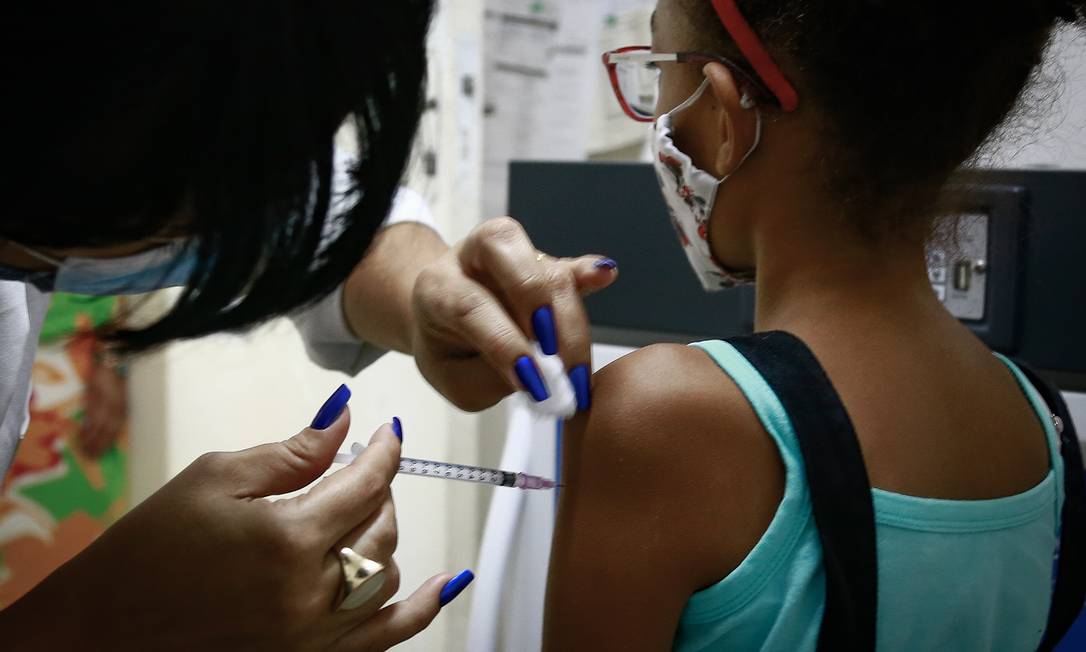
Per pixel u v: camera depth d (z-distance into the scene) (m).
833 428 0.55
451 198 1.62
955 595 0.58
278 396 1.60
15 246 0.52
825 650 0.55
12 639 0.53
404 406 1.66
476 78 1.60
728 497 0.55
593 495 0.58
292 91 0.41
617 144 1.60
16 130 0.39
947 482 0.58
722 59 0.62
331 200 0.47
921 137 0.58
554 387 0.59
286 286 0.48
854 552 0.54
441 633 1.72
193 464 0.59
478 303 0.62
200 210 0.42
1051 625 0.69
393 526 0.60
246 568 0.53
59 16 0.37
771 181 0.62
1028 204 0.92
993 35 0.57
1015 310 0.94
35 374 1.38
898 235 0.60
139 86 0.39
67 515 1.46
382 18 0.44
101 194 0.41
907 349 0.59
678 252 1.06
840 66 0.57
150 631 0.54
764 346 0.58
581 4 1.58
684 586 0.56
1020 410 0.66
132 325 0.53
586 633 0.58
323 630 0.56
